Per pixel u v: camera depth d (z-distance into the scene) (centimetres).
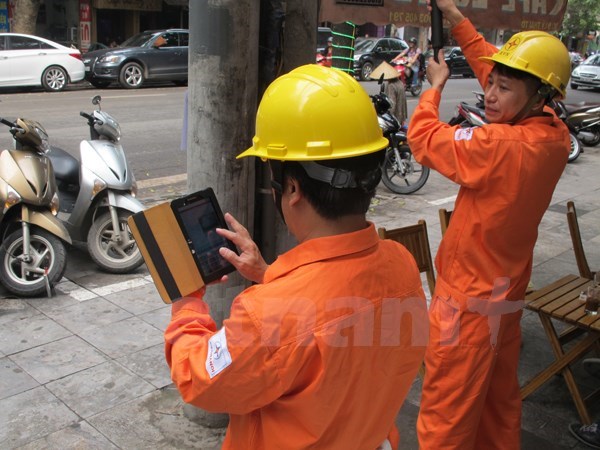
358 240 119
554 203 748
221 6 235
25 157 426
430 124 215
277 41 259
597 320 288
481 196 209
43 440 279
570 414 315
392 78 840
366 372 123
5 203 411
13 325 388
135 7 2253
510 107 209
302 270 116
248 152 128
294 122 119
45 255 432
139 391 319
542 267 524
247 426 126
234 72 242
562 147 209
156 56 1609
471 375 223
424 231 304
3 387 319
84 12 2211
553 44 206
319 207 119
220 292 264
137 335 381
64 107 1222
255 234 277
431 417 231
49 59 1451
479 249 215
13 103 1252
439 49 235
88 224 474
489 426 249
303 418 118
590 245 590
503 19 349
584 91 2269
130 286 457
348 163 117
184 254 131
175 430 288
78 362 346
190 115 254
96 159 462
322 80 122
